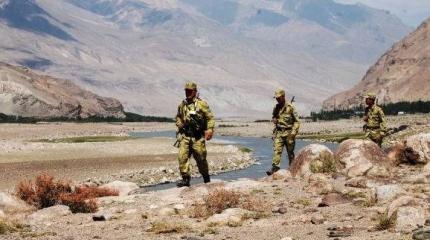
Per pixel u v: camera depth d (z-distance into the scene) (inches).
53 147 2866.6
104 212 510.0
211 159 2377.0
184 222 461.1
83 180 1569.9
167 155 2492.6
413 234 336.8
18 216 541.0
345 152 703.7
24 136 4869.6
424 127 3523.6
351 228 387.9
